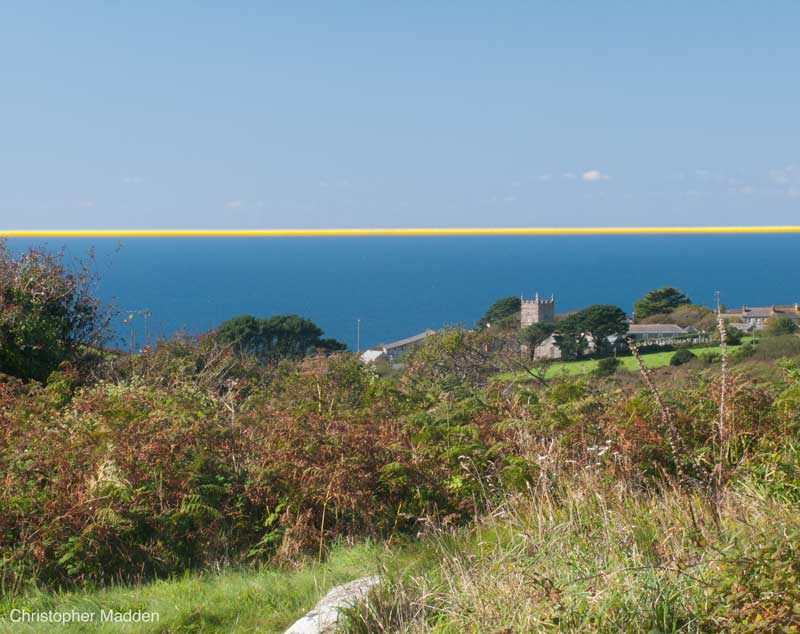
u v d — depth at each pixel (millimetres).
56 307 14562
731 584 3523
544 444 7547
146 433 7539
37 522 6395
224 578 6090
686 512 5098
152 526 6578
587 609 3799
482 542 5422
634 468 6566
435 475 7414
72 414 9180
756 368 9281
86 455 7199
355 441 7711
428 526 6602
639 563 4109
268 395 12086
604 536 4680
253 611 5379
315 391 11430
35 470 6941
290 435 7801
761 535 3957
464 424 8711
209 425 7883
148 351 13938
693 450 6953
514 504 6285
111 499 6582
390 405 9742
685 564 4051
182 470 7012
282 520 6766
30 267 14422
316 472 7152
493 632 3879
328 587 5574
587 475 6312
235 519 6922
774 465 5840
